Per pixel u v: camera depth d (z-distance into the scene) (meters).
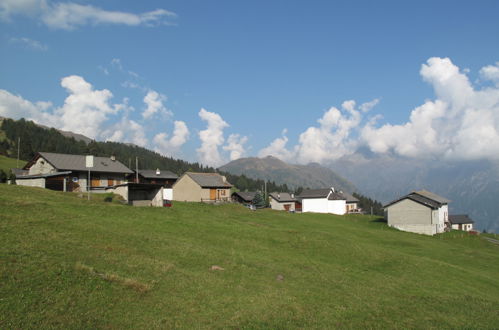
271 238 38.28
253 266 26.81
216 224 40.66
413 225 76.25
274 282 24.00
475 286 31.91
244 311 18.30
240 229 39.94
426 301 24.86
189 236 33.16
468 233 78.62
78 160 68.69
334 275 28.16
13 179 68.44
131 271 20.70
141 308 16.77
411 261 37.09
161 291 18.98
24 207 31.28
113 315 15.65
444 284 30.64
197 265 24.64
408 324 19.98
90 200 43.62
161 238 29.59
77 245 23.31
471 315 23.11
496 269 43.25
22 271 17.72
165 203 58.50
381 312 21.34
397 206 78.25
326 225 63.66
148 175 92.75
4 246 20.58
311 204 112.56
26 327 13.58
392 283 28.42
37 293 16.08
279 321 17.77
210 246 30.62
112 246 24.58
